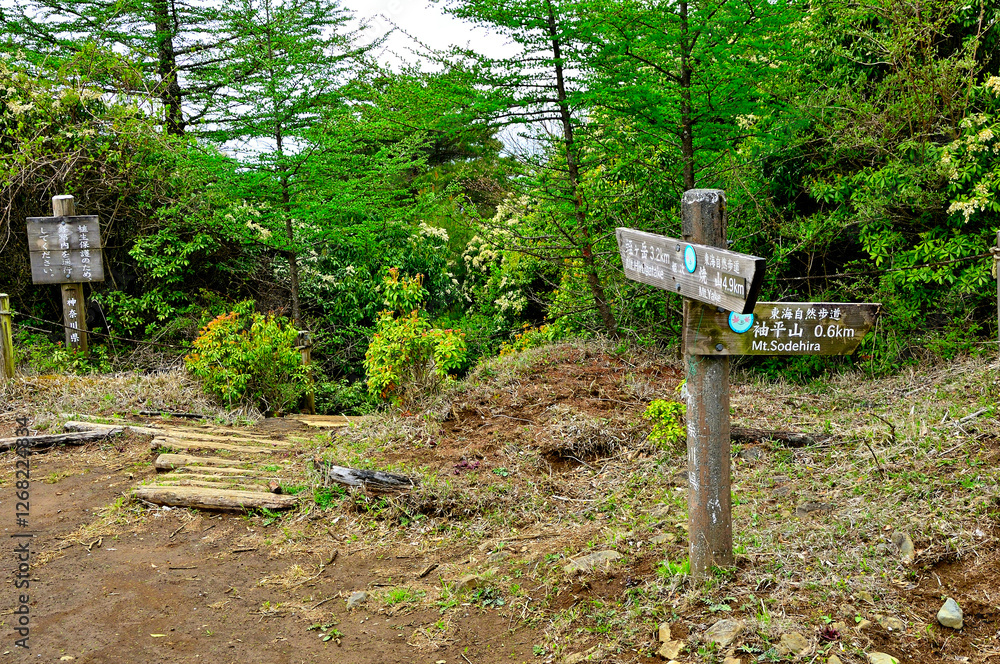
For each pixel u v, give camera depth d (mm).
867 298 7531
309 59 11672
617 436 5613
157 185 11484
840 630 2988
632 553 3891
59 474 5633
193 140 11477
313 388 9711
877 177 7332
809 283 8031
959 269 7055
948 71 7172
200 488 5113
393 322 7125
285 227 11789
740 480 4730
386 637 3508
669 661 2980
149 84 12633
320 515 4801
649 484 4875
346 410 11969
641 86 7781
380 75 9273
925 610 3117
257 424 7199
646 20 7512
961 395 5566
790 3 7789
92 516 4902
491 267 15250
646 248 3557
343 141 11609
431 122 8820
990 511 3658
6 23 13047
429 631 3516
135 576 4109
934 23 7430
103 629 3588
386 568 4160
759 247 8711
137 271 11672
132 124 10688
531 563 3984
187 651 3424
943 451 4383
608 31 7734
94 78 11523
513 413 6309
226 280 12609
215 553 4391
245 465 5723
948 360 6773
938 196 7035
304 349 10219
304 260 13430
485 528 4520
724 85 7922
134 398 7371
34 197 10594
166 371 9398
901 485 4117
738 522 4062
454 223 18875
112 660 3346
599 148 8586
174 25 14188
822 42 8492
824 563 3465
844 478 4449
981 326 6992
